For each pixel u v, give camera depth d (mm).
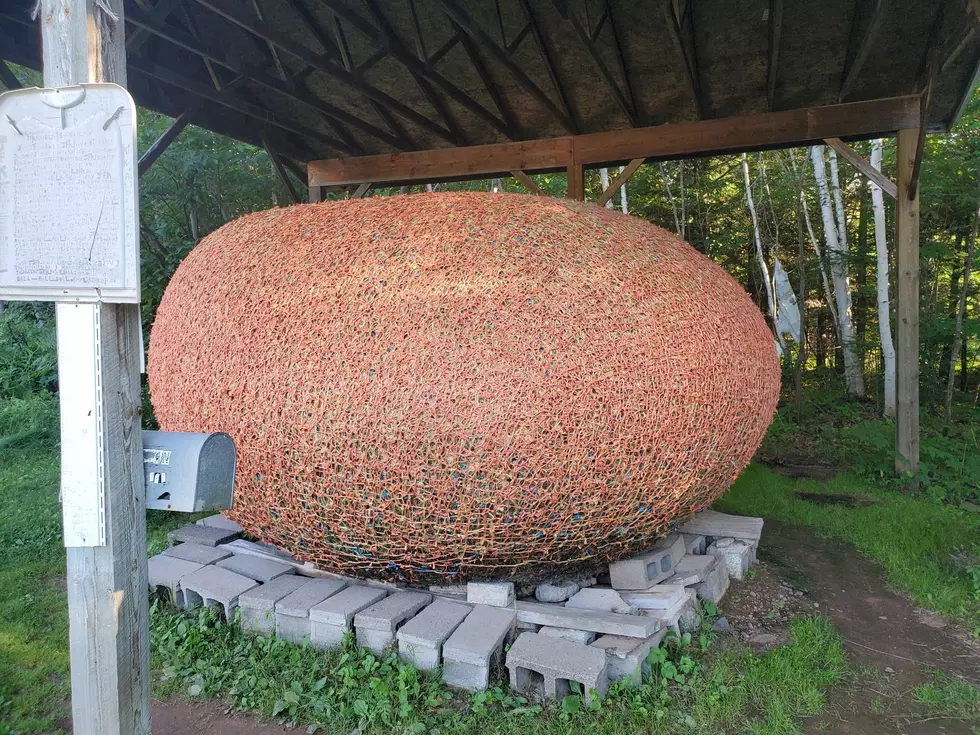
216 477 2004
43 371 8688
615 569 3322
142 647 2008
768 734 2547
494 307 2785
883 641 3367
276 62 6230
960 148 9500
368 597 3256
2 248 1838
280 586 3412
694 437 2973
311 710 2713
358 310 2877
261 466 2955
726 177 14875
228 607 3334
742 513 5402
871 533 4844
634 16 5613
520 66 6543
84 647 1902
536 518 2777
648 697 2740
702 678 2891
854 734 2594
